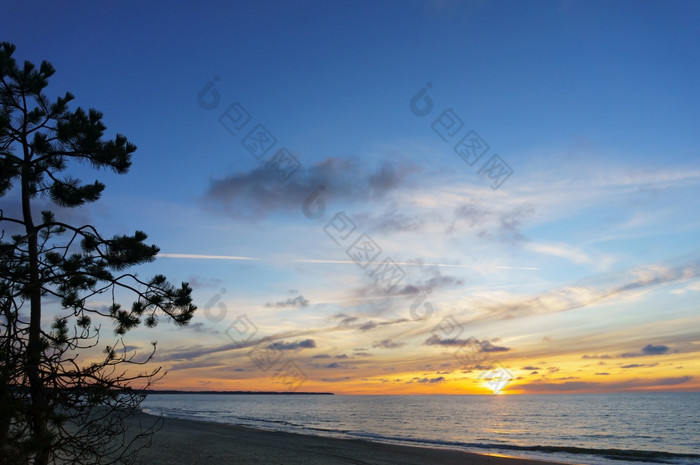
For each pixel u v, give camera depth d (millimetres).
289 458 17516
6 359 5512
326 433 36219
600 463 21156
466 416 76875
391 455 20109
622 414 82875
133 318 8055
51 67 8344
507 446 28359
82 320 8414
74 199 8219
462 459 19594
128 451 16016
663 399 185000
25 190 8047
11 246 7434
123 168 8617
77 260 7945
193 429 30141
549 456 23688
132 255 8055
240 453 18156
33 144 8141
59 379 6102
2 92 7812
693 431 46625
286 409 104812
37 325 7070
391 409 108188
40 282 7055
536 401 177375
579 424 57406
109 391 6156
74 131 7965
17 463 5207
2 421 5004
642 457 23531
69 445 6078
